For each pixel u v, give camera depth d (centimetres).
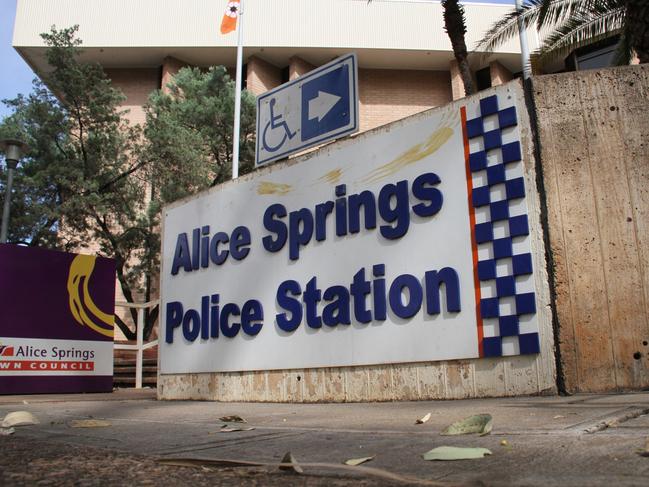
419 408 452
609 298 468
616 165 492
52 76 1997
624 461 218
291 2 2975
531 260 481
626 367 456
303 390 614
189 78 2473
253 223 704
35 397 849
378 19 3006
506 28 1264
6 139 1284
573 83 511
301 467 242
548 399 438
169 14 2914
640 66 509
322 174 643
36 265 969
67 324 988
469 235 517
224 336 707
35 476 240
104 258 1066
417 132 570
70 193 1898
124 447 323
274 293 663
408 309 544
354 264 595
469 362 502
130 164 2077
